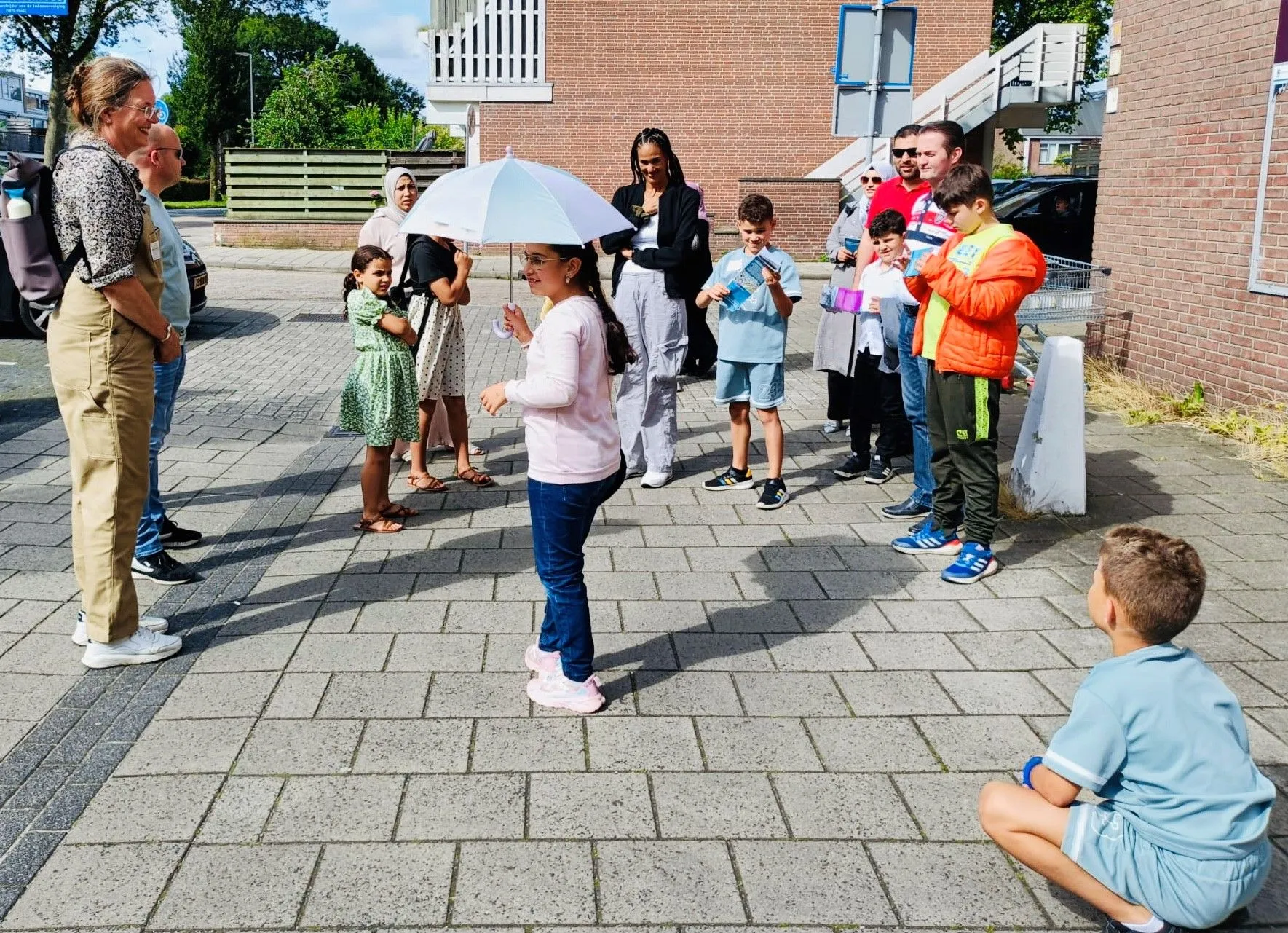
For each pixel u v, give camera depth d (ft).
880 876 9.48
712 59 70.28
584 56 70.03
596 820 10.20
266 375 32.42
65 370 12.67
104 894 9.13
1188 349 27.17
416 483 20.52
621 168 71.51
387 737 11.64
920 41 70.64
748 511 19.54
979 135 76.79
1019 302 15.17
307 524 18.67
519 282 60.29
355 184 71.15
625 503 19.99
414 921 8.82
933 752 11.49
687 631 14.42
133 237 12.53
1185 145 27.02
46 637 14.12
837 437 25.12
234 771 10.97
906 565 16.85
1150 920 8.13
